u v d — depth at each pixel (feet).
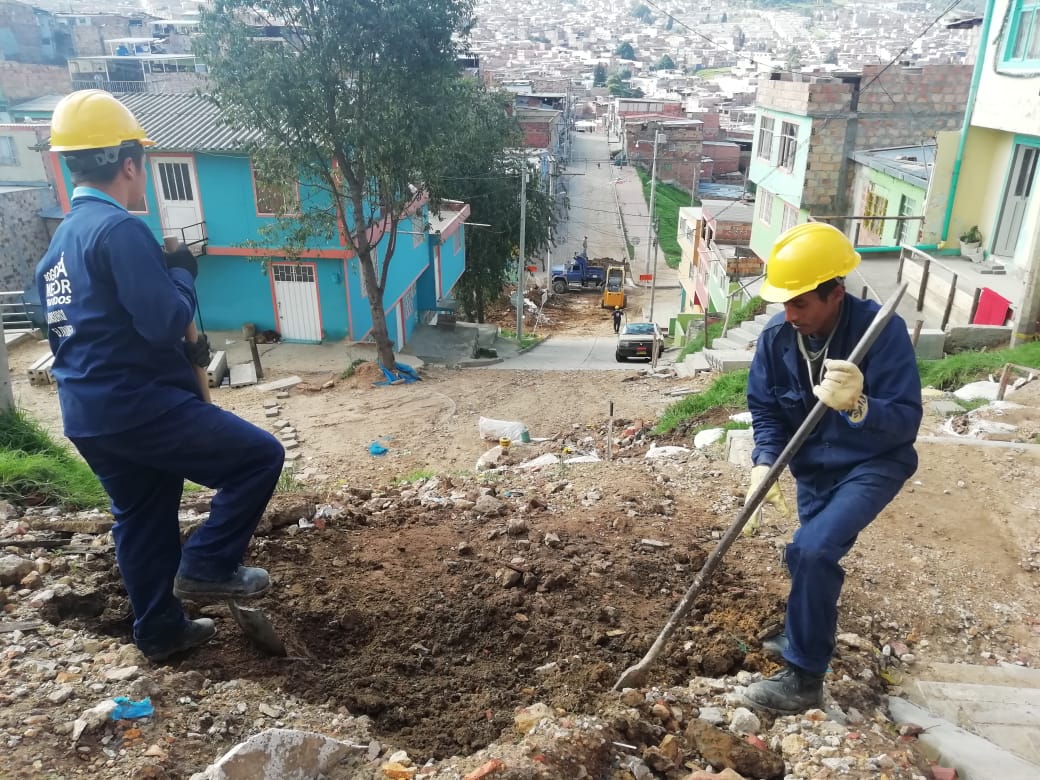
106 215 8.51
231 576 9.65
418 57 51.29
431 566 13.70
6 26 159.94
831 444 9.89
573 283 147.13
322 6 48.08
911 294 46.29
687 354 65.72
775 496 10.09
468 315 111.65
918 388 9.23
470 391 56.54
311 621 11.81
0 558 12.16
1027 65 43.16
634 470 20.57
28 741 7.96
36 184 91.61
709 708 9.92
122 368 8.65
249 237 64.08
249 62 49.67
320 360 63.77
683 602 10.12
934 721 10.34
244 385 57.82
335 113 52.80
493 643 11.75
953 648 12.41
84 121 8.70
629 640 11.69
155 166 62.23
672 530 15.76
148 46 161.79
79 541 13.55
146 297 8.32
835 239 9.27
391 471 40.50
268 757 7.80
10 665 9.42
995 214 49.21
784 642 11.44
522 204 92.12
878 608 13.28
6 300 76.13
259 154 53.42
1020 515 16.46
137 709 8.58
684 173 205.87
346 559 13.88
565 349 89.25
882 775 8.59
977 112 47.67
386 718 9.86
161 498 9.72
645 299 141.08
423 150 53.26
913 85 67.26
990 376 30.50
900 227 59.26
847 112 67.46
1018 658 12.21
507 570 13.29
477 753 8.48
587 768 8.36
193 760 8.14
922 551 15.19
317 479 39.75
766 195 81.87
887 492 9.49
